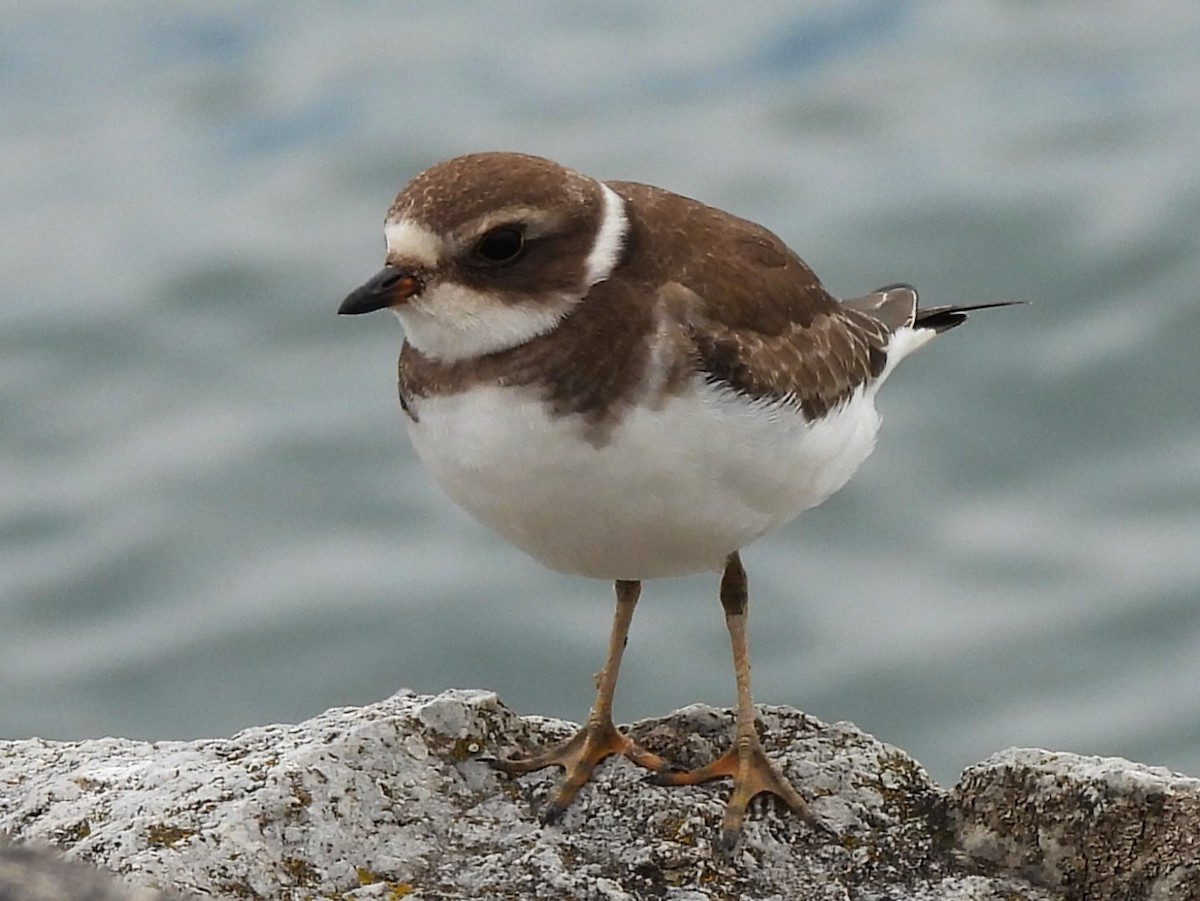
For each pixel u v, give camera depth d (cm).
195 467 2108
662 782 773
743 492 748
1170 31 3291
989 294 2292
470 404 722
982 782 755
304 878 704
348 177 3064
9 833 731
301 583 1872
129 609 1891
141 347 2438
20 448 2202
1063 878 730
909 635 1730
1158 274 2245
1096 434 1995
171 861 690
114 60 3988
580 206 739
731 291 766
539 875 713
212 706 1725
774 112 3189
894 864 742
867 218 2547
